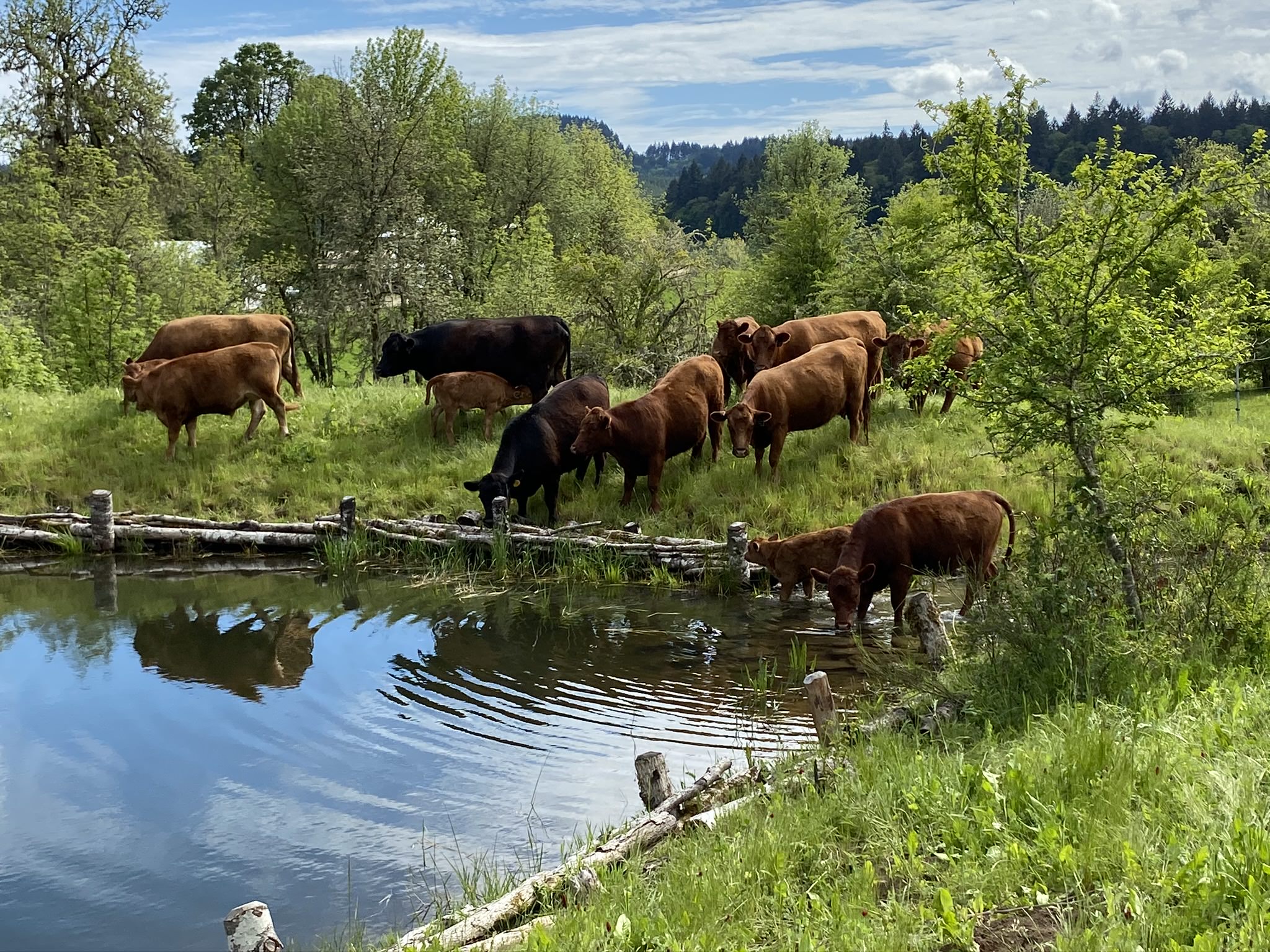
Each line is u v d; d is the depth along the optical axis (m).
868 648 10.60
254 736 8.98
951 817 5.26
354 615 12.53
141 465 17.23
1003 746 6.34
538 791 7.79
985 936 4.30
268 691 10.05
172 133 43.69
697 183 154.38
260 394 17.56
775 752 8.09
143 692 10.11
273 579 14.38
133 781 8.18
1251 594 8.13
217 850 7.10
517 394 17.56
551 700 9.59
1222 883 4.09
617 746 8.48
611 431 14.72
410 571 14.61
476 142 53.44
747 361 18.42
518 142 54.19
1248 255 29.97
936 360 9.07
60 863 6.98
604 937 4.75
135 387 17.34
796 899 4.90
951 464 15.39
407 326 38.75
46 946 6.04
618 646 11.09
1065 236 8.71
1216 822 4.59
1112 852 4.65
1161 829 4.73
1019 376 8.42
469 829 7.25
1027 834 5.05
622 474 16.52
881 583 11.17
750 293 39.22
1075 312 8.55
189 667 10.80
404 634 11.75
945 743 6.57
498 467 14.90
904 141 137.25
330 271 38.72
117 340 24.78
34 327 31.33
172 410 17.25
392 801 7.70
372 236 38.38
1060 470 14.58
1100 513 8.20
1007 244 8.82
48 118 40.19
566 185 54.94
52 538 15.63
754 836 5.62
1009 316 8.73
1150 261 8.76
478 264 46.03
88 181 36.69
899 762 6.20
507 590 13.45
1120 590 7.91
